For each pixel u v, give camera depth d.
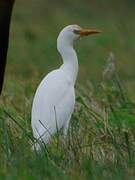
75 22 51.34
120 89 19.88
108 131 16.64
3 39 16.06
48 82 15.35
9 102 20.34
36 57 39.06
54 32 47.09
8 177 12.82
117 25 48.53
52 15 52.41
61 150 15.02
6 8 16.02
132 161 14.51
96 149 15.64
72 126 16.56
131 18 54.50
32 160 13.91
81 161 14.36
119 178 13.08
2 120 16.58
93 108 18.59
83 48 41.28
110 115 17.83
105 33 45.91
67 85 15.55
